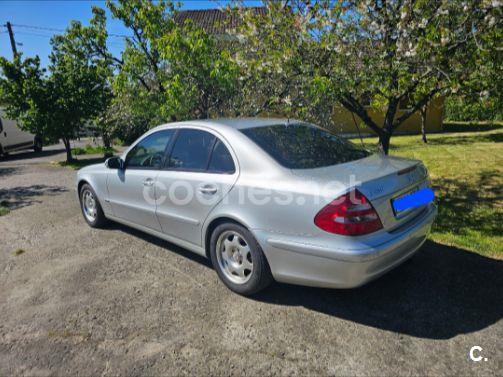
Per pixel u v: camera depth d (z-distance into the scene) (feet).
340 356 8.14
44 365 8.28
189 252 13.87
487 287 10.49
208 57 19.06
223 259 11.05
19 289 11.64
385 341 8.55
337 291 10.68
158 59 24.77
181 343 8.78
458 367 7.70
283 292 10.78
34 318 10.04
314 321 9.39
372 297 10.30
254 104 18.43
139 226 14.35
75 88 36.88
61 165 39.34
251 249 10.02
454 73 13.53
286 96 16.67
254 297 10.59
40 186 27.58
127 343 8.86
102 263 13.19
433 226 15.08
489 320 9.12
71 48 33.22
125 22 24.99
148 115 23.53
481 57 13.44
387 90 15.26
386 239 8.73
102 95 38.29
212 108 20.63
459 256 12.32
